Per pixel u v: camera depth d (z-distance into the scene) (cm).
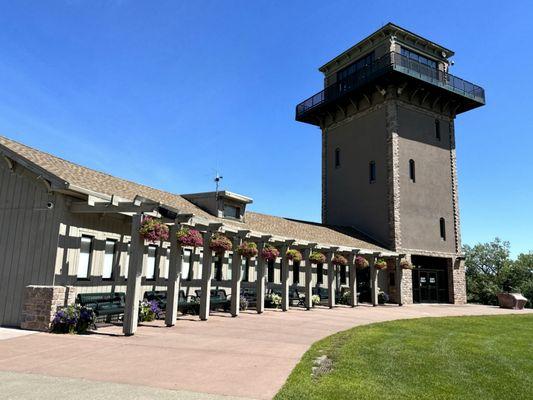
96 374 639
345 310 1817
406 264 2341
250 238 1527
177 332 1043
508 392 641
